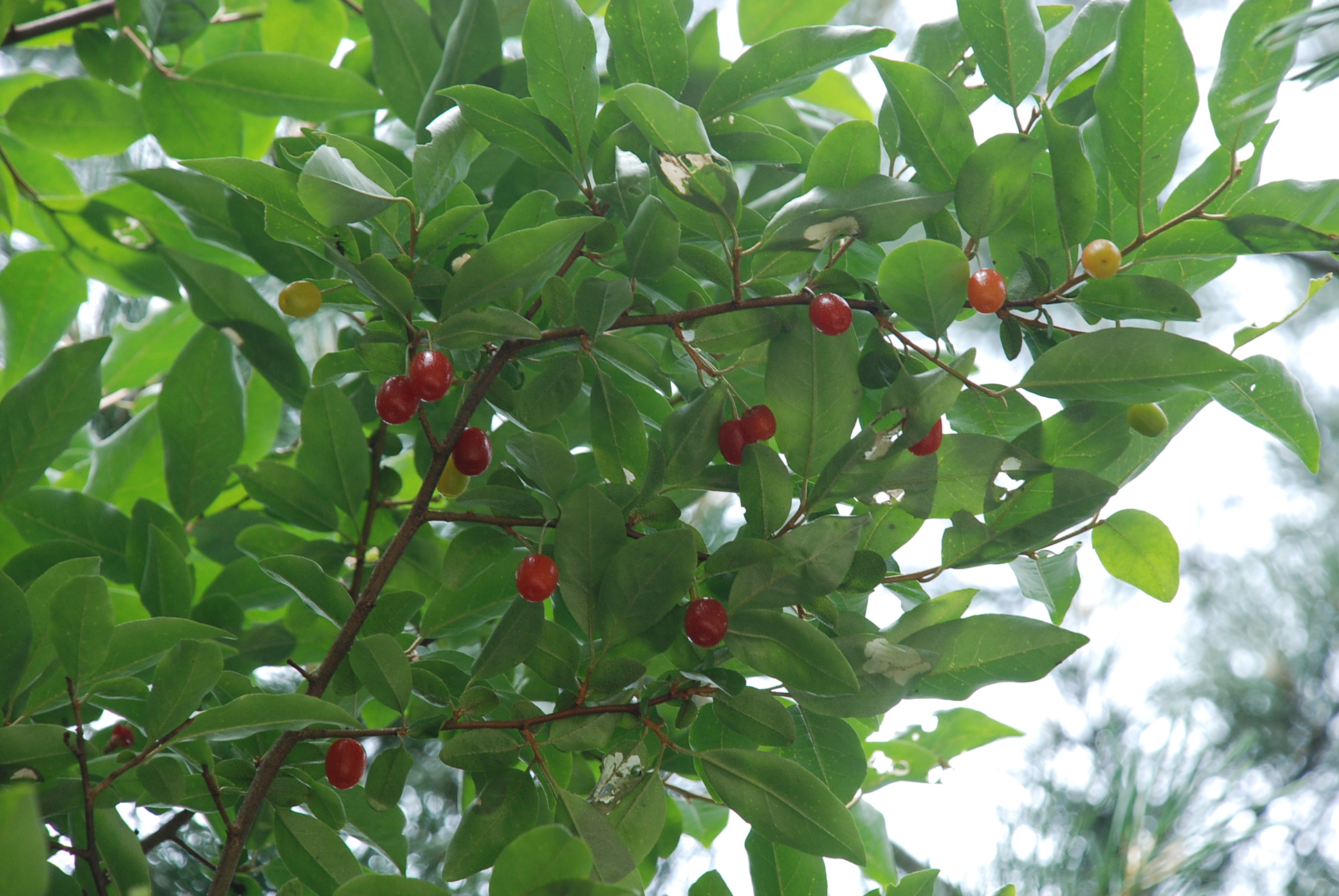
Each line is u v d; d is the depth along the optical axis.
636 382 0.97
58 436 1.00
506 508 0.90
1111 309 0.90
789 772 0.88
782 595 0.88
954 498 0.91
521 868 0.80
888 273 0.87
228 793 0.90
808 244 0.89
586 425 1.05
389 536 1.02
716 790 0.88
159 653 0.88
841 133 0.88
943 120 0.90
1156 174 0.89
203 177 1.06
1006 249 0.92
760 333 0.90
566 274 0.96
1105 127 0.89
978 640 0.90
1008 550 0.91
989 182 0.88
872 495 0.90
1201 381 0.88
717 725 0.92
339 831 0.93
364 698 0.96
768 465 0.88
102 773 0.87
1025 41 0.91
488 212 1.04
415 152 0.90
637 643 0.89
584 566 0.88
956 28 0.95
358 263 0.87
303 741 0.90
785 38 0.94
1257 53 0.88
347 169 0.85
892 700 0.89
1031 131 0.93
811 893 0.92
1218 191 0.88
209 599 0.99
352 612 0.90
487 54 1.03
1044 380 0.89
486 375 0.91
